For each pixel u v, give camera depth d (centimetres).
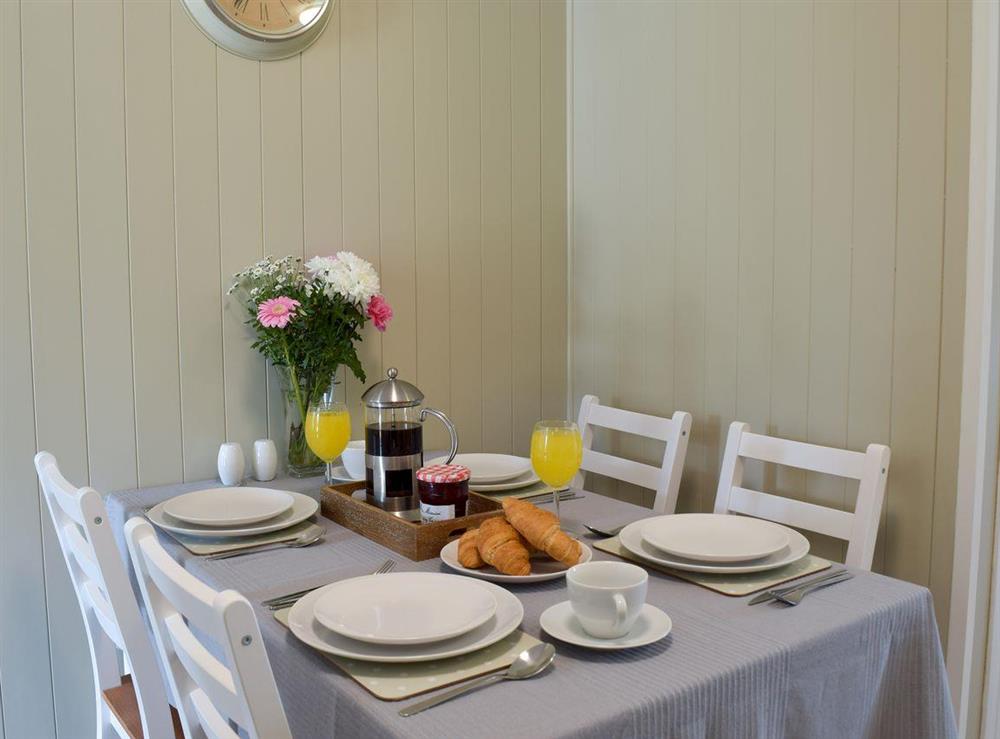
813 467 168
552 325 263
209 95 194
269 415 208
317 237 213
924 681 121
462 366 243
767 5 199
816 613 113
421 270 233
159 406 192
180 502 159
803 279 194
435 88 231
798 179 194
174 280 192
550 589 122
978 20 157
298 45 205
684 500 229
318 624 104
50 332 178
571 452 144
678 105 224
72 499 122
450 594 112
